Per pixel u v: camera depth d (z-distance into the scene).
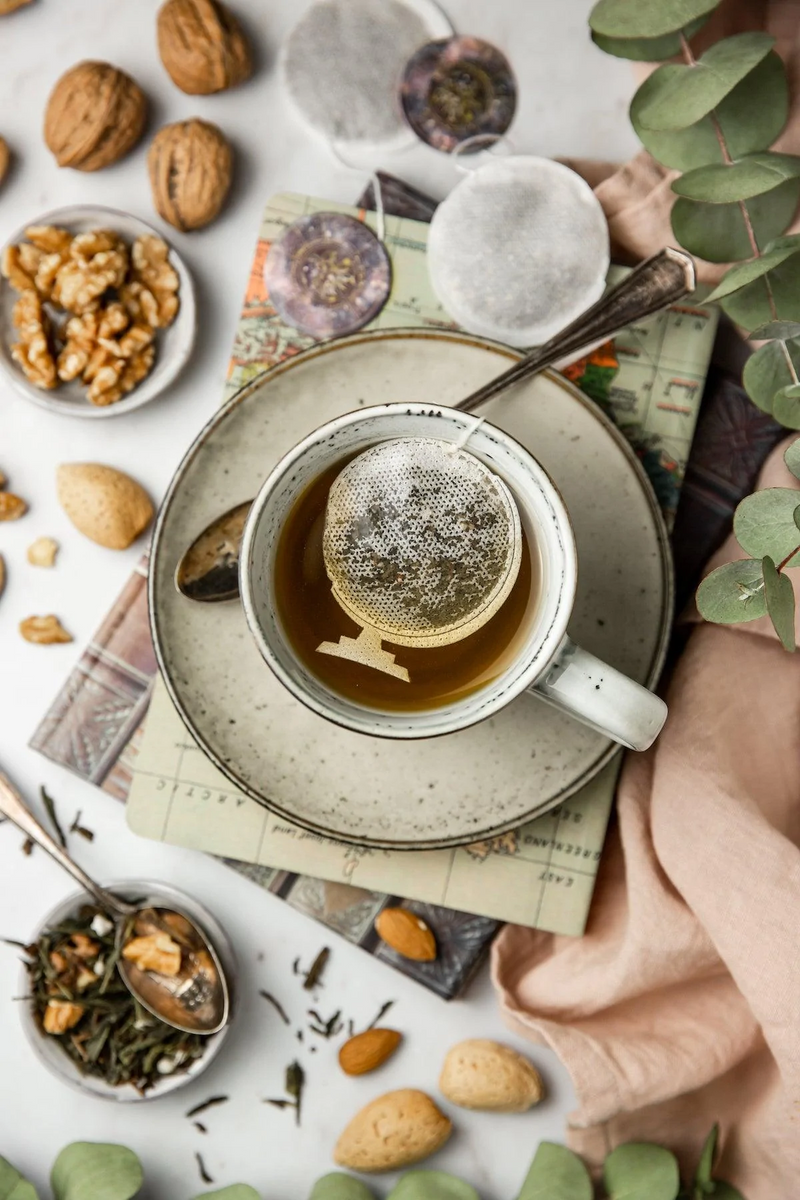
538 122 0.60
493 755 0.52
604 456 0.52
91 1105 0.59
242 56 0.58
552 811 0.54
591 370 0.55
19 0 0.60
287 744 0.52
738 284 0.48
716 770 0.54
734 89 0.51
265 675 0.52
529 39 0.60
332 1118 0.59
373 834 0.52
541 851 0.54
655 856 0.55
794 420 0.51
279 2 0.60
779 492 0.47
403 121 0.60
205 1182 0.59
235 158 0.60
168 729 0.54
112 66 0.58
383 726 0.47
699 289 0.55
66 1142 0.59
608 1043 0.55
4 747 0.59
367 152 0.60
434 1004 0.59
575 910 0.54
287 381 0.52
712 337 0.55
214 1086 0.59
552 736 0.52
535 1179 0.56
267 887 0.58
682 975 0.55
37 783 0.59
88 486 0.58
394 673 0.48
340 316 0.56
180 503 0.52
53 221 0.58
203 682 0.52
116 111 0.58
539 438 0.52
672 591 0.52
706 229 0.52
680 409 0.55
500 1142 0.59
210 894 0.59
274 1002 0.59
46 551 0.59
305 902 0.57
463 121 0.60
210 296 0.60
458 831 0.52
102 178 0.60
